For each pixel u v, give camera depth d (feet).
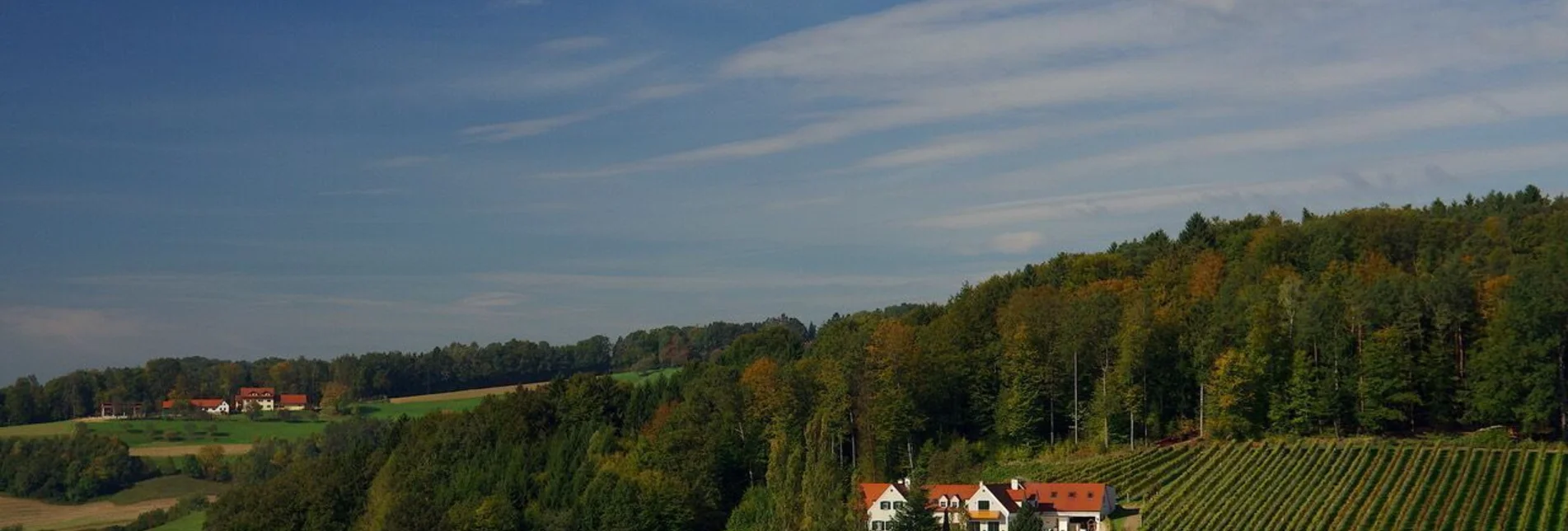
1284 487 504.43
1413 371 568.82
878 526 514.68
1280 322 601.62
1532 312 539.29
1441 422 574.56
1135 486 536.83
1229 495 504.84
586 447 652.89
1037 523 464.24
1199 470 542.98
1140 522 491.72
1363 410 565.94
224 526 646.74
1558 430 542.16
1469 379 565.53
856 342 640.99
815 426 589.73
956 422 636.48
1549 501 458.91
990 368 639.76
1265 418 581.53
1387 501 478.18
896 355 608.60
